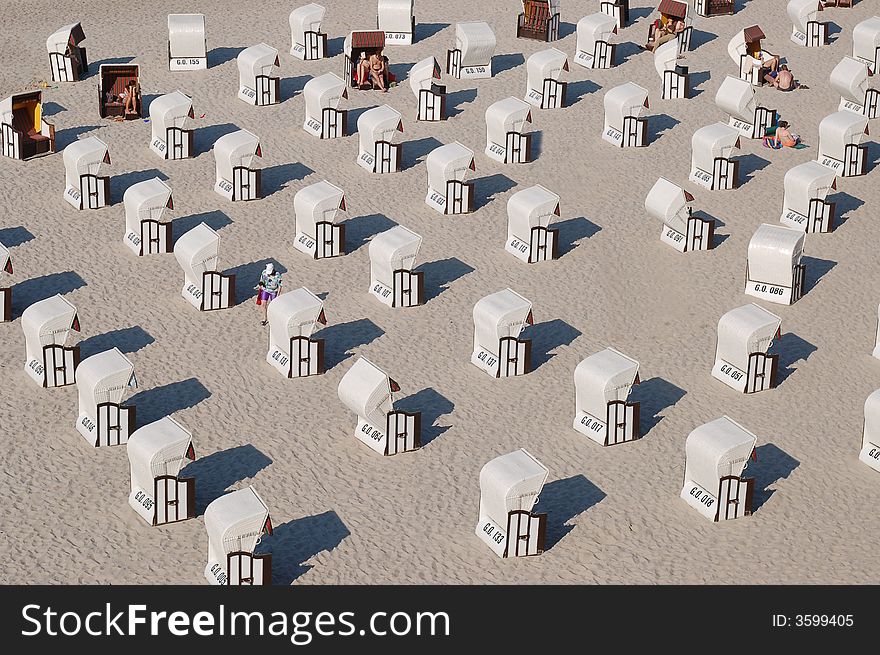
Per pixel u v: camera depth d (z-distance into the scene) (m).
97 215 38.91
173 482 25.97
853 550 25.52
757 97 47.44
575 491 27.34
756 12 56.41
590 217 39.03
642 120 43.22
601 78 49.34
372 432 28.61
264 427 29.34
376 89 48.19
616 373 28.20
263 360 31.89
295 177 41.34
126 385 28.34
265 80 46.28
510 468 25.25
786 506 26.81
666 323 33.66
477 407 30.19
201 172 41.62
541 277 35.75
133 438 26.06
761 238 34.12
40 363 30.72
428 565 25.22
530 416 29.88
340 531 26.11
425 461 28.28
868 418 27.59
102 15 55.66
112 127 44.69
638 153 43.22
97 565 25.08
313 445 28.75
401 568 25.12
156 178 40.00
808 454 28.44
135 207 36.06
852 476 27.69
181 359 31.84
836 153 41.34
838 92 46.44
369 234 37.91
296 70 49.94
